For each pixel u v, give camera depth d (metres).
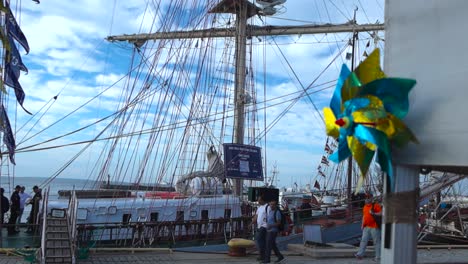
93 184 17.17
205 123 19.20
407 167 3.30
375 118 3.08
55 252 11.22
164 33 18.28
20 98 13.51
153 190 16.84
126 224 14.49
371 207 12.80
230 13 21.41
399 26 3.40
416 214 3.29
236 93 20.61
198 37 18.81
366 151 3.22
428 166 3.26
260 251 12.57
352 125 3.18
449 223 19.67
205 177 17.95
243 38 21.14
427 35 3.18
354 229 16.02
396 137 3.13
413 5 3.29
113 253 13.55
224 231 15.77
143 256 13.22
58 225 12.55
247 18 22.98
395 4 3.45
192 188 17.39
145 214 15.48
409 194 3.29
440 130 3.03
